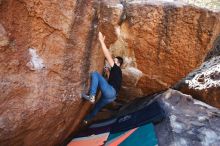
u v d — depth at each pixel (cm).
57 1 381
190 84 716
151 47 590
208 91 689
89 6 430
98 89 536
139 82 650
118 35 582
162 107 608
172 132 534
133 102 714
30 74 377
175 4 567
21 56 362
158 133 537
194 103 650
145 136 543
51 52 399
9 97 355
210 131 558
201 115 607
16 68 358
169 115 582
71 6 401
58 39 401
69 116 490
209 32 563
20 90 365
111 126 638
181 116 588
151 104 634
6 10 335
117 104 733
